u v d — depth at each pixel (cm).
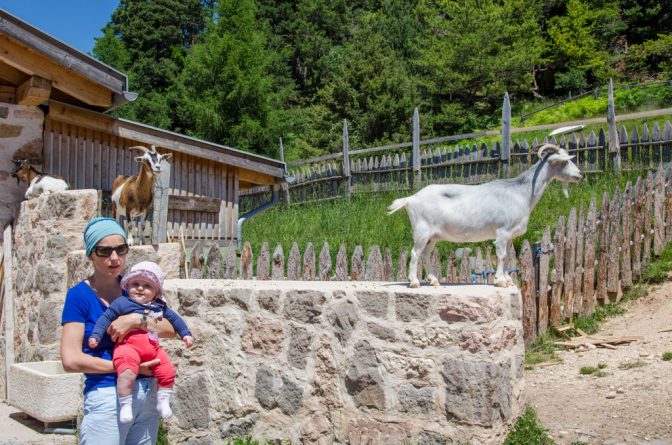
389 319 477
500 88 2978
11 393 634
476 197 500
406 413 466
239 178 1212
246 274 898
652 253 1001
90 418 350
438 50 3206
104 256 363
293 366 514
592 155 1341
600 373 679
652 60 3142
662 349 735
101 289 373
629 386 623
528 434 475
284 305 520
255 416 527
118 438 349
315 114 3061
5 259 874
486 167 1470
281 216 1658
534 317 828
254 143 2877
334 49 4259
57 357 682
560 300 874
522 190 503
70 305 355
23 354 774
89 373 353
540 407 587
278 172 1191
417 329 466
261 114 2911
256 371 529
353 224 1358
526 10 3241
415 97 2917
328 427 496
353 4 4775
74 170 1001
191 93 2989
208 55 2922
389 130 2853
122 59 4100
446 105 2981
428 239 504
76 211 696
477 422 442
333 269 1089
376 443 475
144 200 802
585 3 3209
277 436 517
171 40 4484
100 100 947
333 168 1839
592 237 901
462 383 448
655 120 1917
